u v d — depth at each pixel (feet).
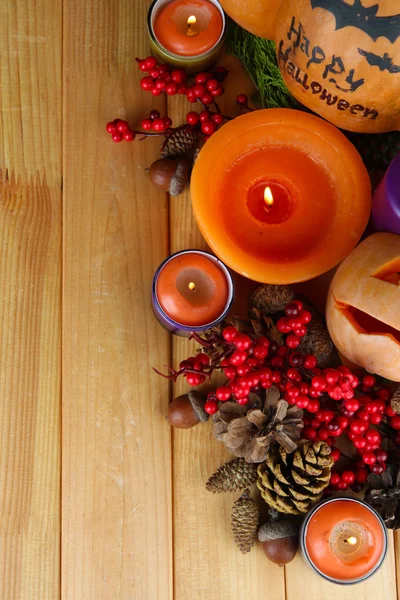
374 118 2.52
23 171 2.75
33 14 2.78
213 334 2.63
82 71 2.77
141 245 2.74
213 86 2.67
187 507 2.69
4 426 2.70
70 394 2.70
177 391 2.71
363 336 2.47
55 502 2.69
